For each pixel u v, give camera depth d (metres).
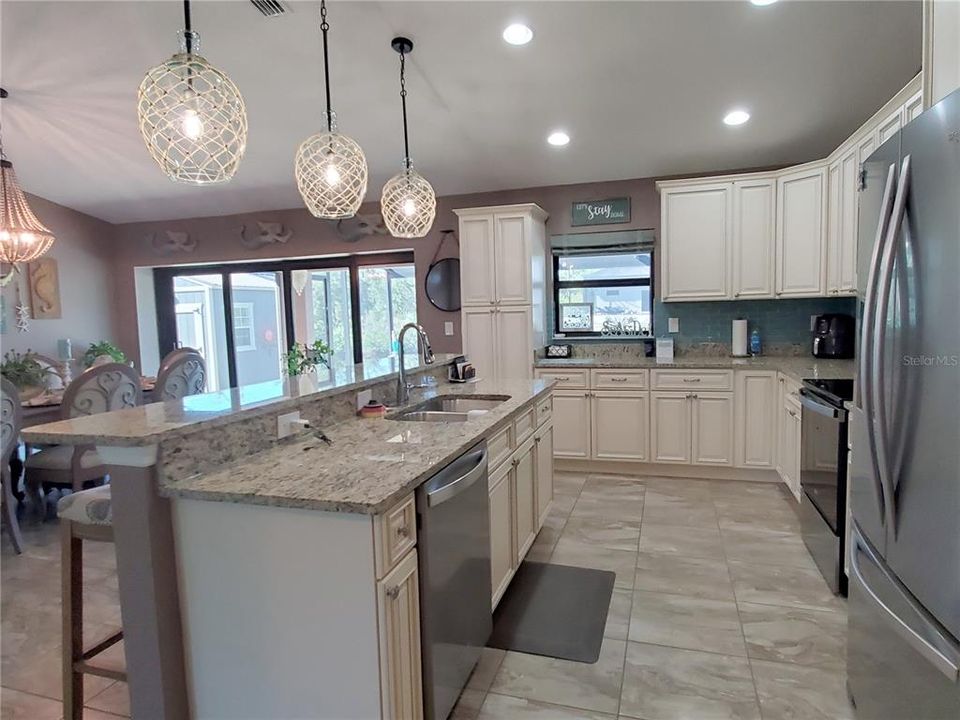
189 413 1.74
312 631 1.48
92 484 4.06
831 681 1.97
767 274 4.18
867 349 1.54
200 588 1.57
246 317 6.07
